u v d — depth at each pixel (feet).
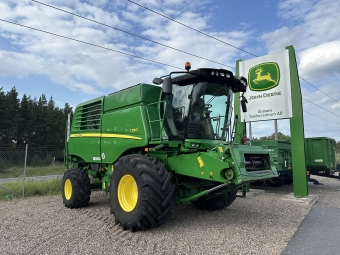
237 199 27.84
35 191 32.99
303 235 15.81
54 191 33.81
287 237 15.33
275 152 34.01
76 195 23.12
